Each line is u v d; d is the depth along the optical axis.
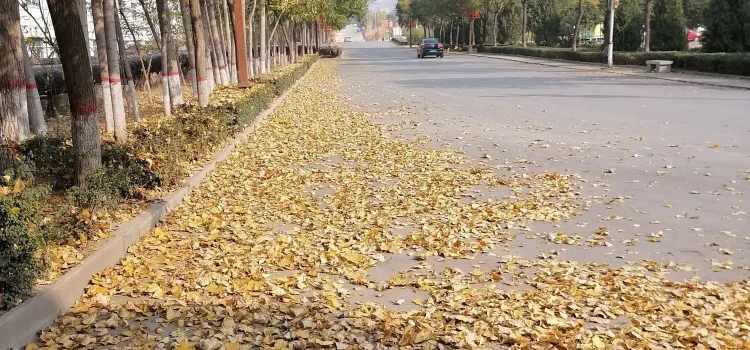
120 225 6.80
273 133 14.66
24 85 8.31
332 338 4.47
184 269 6.06
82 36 7.18
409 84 27.94
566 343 4.34
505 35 69.25
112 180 7.11
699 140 12.02
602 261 6.18
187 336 4.50
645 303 5.03
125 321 4.80
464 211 8.01
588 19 58.66
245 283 5.61
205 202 8.59
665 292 5.30
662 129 13.42
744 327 4.60
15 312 4.47
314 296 5.36
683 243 6.62
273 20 35.47
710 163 10.13
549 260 6.23
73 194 6.43
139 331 4.60
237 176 10.19
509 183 9.45
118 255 6.25
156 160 8.43
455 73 34.56
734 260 6.11
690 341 4.42
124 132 10.66
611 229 7.16
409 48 91.06
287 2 29.48
